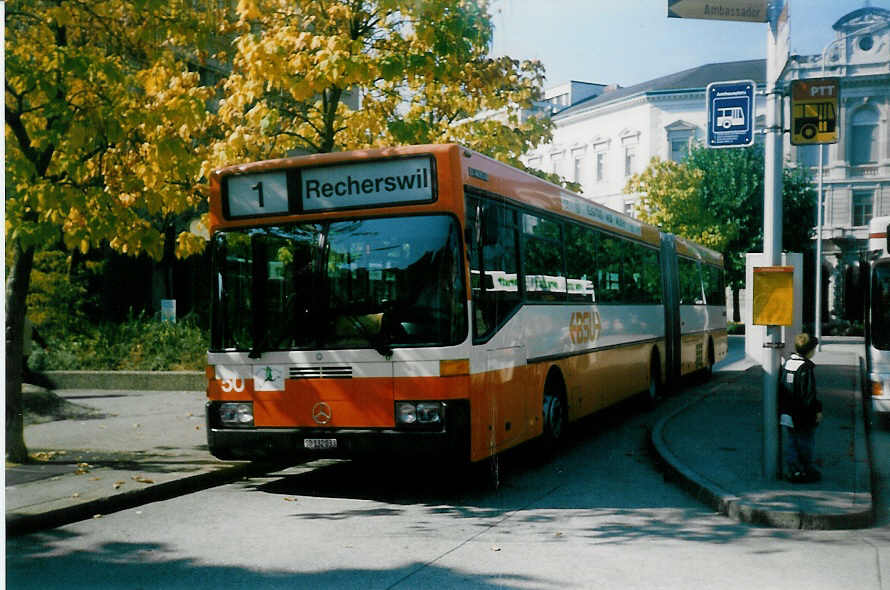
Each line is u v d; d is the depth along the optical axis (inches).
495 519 293.7
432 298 309.6
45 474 341.4
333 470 390.0
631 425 545.3
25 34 351.3
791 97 324.5
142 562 240.4
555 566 235.0
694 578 224.1
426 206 314.3
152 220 523.5
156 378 681.0
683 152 1941.4
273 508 311.1
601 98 2497.5
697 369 797.9
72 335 795.4
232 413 331.0
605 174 2357.3
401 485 354.9
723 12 328.5
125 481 328.5
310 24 450.3
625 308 558.9
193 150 447.5
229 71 484.1
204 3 398.0
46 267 796.0
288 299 325.4
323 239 323.3
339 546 257.0
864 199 1991.9
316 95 528.4
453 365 305.1
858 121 1990.7
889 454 440.8
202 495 334.6
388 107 489.1
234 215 337.4
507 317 352.5
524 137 561.6
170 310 816.9
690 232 1724.9
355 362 312.8
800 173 1974.7
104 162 377.7
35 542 262.2
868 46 1969.7
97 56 331.0
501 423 339.9
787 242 1957.4
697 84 2206.0
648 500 325.1
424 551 251.1
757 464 366.9
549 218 422.3
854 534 273.9
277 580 223.0
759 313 326.6
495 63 515.8
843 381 759.7
